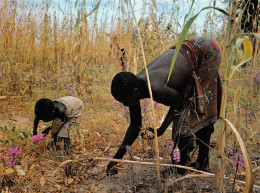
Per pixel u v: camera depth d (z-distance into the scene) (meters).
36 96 5.57
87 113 4.77
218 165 1.46
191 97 2.11
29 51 6.30
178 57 2.13
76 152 3.18
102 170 2.71
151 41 4.45
